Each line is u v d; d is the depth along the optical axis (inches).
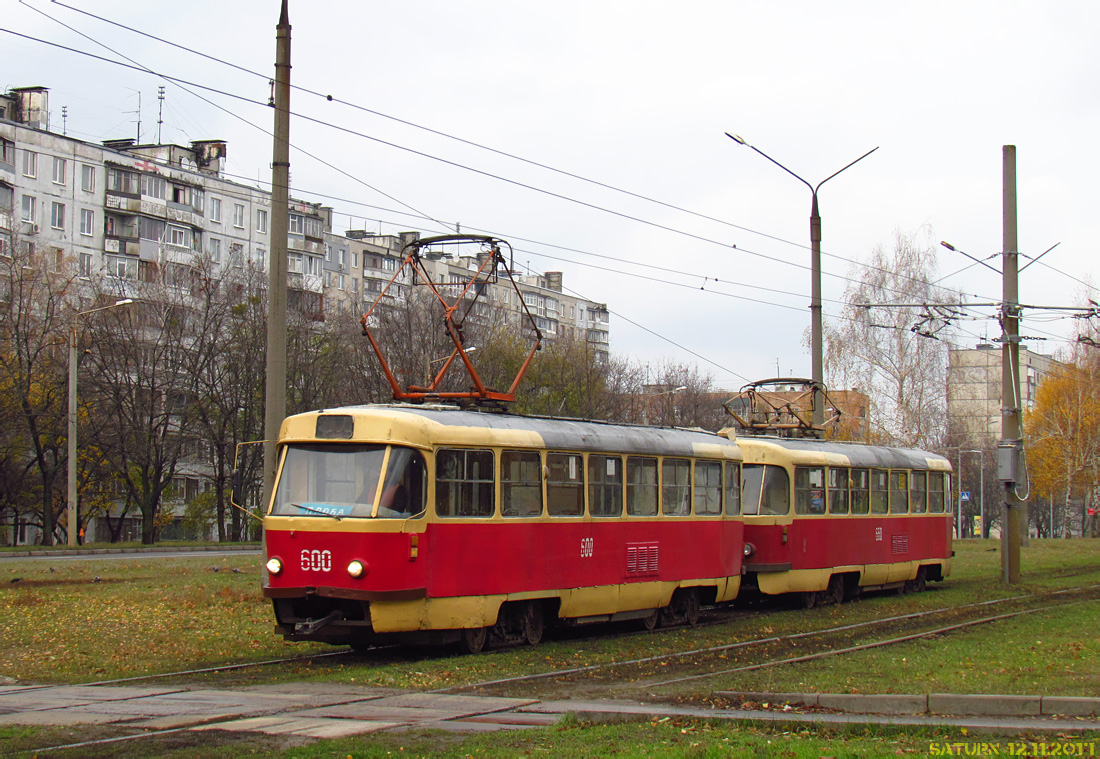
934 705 374.9
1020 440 1000.2
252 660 543.2
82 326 1867.6
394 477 531.8
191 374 1959.9
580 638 651.5
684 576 728.3
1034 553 1469.0
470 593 561.3
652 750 313.9
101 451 1923.0
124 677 488.1
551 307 3868.1
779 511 845.8
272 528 546.3
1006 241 1010.1
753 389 1040.8
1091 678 448.5
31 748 325.7
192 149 2920.8
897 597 941.2
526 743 328.5
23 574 983.0
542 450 618.2
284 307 608.4
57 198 2395.4
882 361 1878.7
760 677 465.7
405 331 1973.4
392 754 312.8
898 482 991.6
